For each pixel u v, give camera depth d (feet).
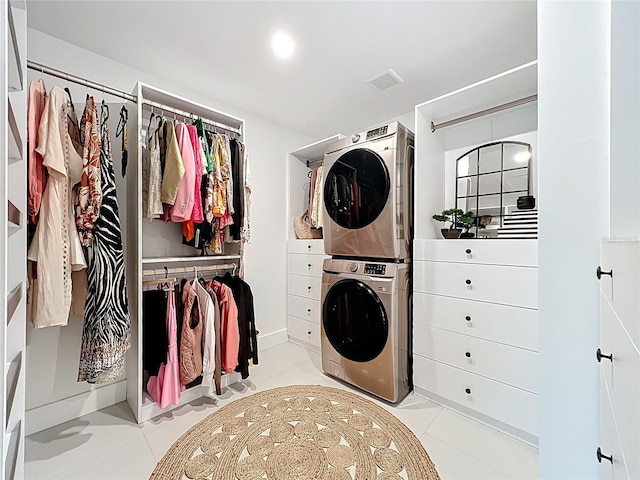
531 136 6.49
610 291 2.21
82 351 4.80
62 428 5.38
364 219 6.66
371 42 5.70
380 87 7.36
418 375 6.32
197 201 6.02
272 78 7.02
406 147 6.50
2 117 1.55
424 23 5.20
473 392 5.47
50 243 4.37
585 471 3.01
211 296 6.33
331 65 6.48
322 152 9.80
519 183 6.57
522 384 4.88
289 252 9.87
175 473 4.33
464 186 7.30
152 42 5.76
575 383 3.06
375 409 5.95
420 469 4.40
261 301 9.27
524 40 5.61
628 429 1.50
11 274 2.72
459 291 5.65
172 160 5.70
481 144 7.13
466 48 5.87
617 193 1.99
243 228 7.09
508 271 5.03
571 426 3.09
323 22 5.19
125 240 6.34
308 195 10.66
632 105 1.68
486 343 5.29
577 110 3.03
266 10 4.92
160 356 5.63
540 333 3.28
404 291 6.42
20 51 2.65
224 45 5.83
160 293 6.01
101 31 5.46
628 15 1.73
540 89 3.26
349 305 6.93
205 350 6.06
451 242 5.77
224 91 7.62
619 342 1.80
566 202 3.10
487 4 4.76
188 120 6.86
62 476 4.27
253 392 6.64
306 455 4.67
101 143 5.00
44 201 4.40
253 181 9.09
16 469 2.30
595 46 2.93
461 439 5.05
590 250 2.97
